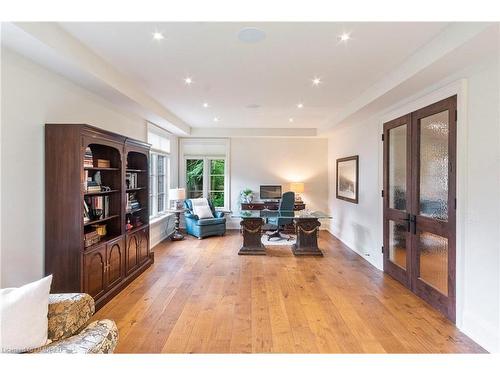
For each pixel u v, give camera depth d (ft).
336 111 17.02
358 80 11.52
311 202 24.31
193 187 24.30
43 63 8.28
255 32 7.78
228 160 24.13
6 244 7.50
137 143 13.05
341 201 20.42
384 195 13.56
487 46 6.92
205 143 24.08
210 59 9.64
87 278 9.14
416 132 10.98
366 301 10.41
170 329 8.47
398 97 11.53
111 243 10.63
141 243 13.52
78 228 8.83
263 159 24.23
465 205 8.43
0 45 7.13
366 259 15.70
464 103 8.43
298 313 9.50
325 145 24.25
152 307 9.89
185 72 10.88
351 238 18.28
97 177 10.77
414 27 7.41
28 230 8.22
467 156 8.37
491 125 7.55
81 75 9.25
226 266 14.40
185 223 23.11
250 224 16.71
